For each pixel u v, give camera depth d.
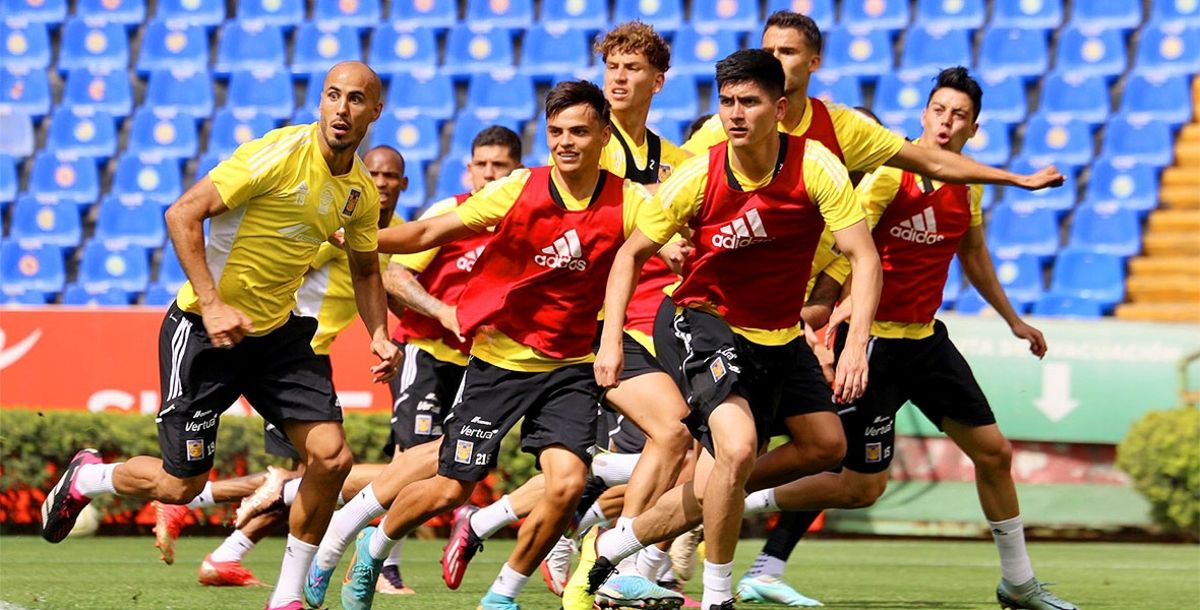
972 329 37.81
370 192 17.62
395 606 21.30
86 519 30.50
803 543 37.50
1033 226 51.78
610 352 16.55
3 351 37.47
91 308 37.69
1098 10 56.53
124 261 53.19
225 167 16.39
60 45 60.25
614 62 21.05
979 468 21.31
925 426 38.00
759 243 17.27
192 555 30.09
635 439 22.95
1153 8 56.41
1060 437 37.47
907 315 21.16
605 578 18.80
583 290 17.72
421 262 24.11
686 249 18.53
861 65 56.38
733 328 17.92
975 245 23.14
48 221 54.78
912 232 20.97
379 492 18.78
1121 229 51.53
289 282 17.39
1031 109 55.66
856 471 21.73
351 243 17.91
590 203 17.42
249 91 57.84
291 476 23.47
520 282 17.69
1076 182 53.47
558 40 58.62
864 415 21.48
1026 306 50.31
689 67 57.16
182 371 17.38
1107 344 37.66
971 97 21.45
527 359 17.73
